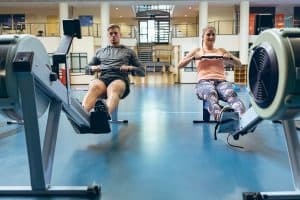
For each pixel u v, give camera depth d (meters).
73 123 2.43
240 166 2.06
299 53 1.38
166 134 3.07
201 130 3.26
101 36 14.70
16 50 1.45
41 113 1.72
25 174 1.95
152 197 1.59
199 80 3.16
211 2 14.43
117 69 3.06
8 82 1.44
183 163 2.13
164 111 4.81
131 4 14.23
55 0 13.76
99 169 2.02
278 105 1.43
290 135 1.62
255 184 1.75
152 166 2.07
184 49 15.72
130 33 17.94
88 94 2.84
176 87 11.67
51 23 16.47
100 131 2.50
